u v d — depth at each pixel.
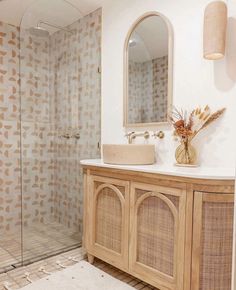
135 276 1.64
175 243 1.43
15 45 2.78
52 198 2.84
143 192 1.60
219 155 1.67
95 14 2.53
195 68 1.78
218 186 1.30
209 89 1.71
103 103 2.47
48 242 2.38
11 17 2.65
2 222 2.68
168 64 1.92
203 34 1.60
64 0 2.38
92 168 1.95
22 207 2.54
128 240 1.68
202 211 1.34
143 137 2.12
